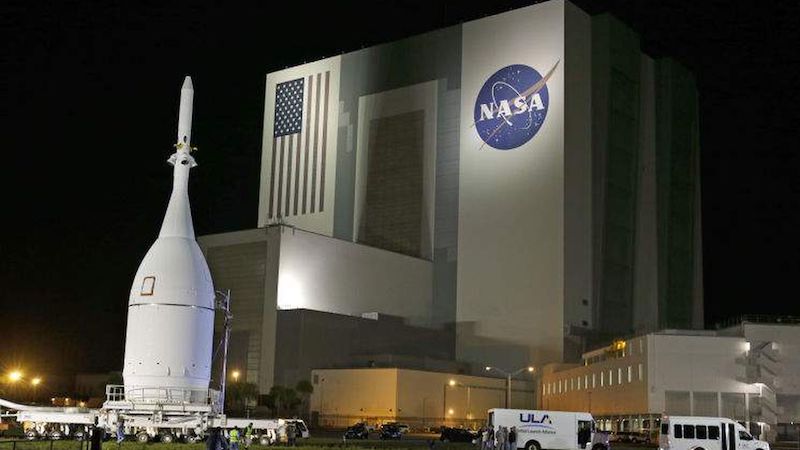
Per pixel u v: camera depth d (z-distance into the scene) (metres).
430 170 160.75
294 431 56.62
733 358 90.75
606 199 151.88
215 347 134.25
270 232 133.50
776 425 89.69
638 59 166.88
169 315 54.50
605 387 106.38
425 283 155.38
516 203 148.12
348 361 133.75
